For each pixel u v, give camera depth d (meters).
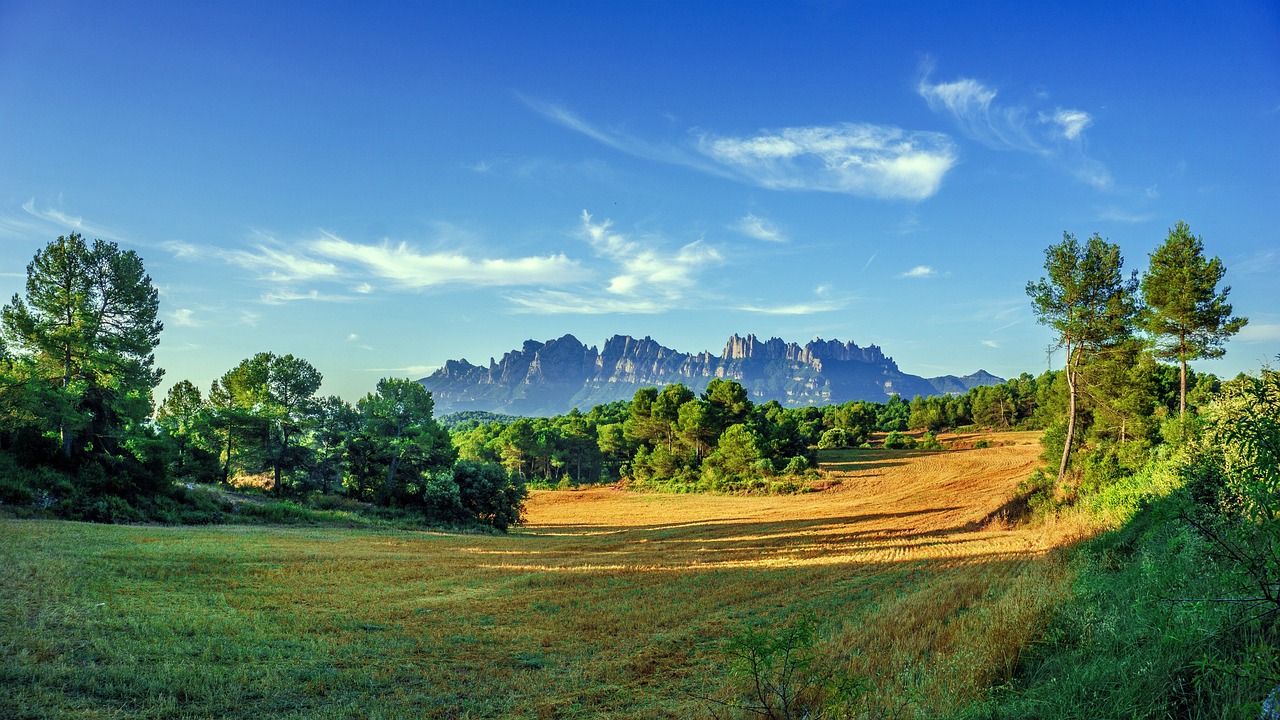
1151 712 5.71
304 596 16.12
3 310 35.81
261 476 59.09
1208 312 31.03
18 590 13.70
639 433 97.50
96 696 8.45
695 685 10.10
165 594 14.86
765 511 51.97
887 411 165.88
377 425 50.09
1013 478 59.09
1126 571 12.30
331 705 8.84
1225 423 5.05
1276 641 5.04
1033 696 6.96
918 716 6.91
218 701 8.65
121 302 40.06
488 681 10.27
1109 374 34.06
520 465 108.25
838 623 13.88
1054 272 34.50
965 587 15.77
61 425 33.88
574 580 20.42
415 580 19.72
